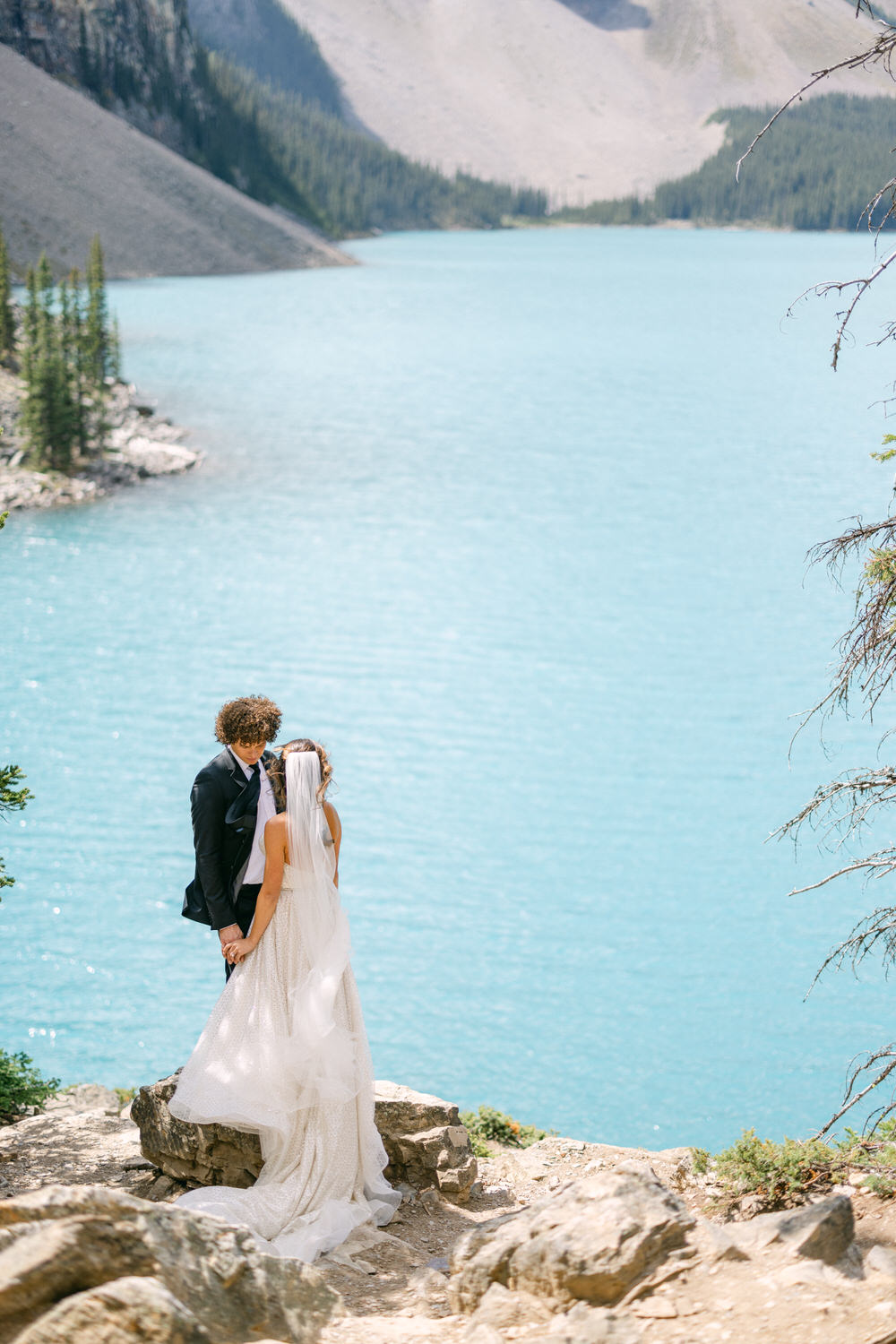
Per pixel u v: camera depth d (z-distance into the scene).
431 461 101.94
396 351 157.00
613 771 49.69
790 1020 31.02
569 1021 30.83
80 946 33.44
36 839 40.25
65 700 53.25
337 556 76.19
